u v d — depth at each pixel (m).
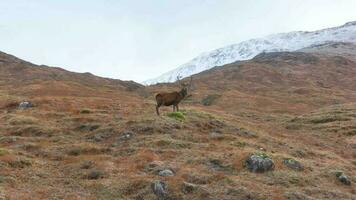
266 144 34.94
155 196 21.69
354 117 60.75
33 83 97.31
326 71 171.62
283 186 24.11
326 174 27.16
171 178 23.41
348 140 47.25
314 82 148.75
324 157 33.72
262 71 161.75
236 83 143.12
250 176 25.02
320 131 52.91
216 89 125.00
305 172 27.06
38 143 32.25
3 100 57.25
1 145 31.81
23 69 134.75
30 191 21.28
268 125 55.03
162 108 53.78
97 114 43.50
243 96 102.50
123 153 29.14
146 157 27.27
